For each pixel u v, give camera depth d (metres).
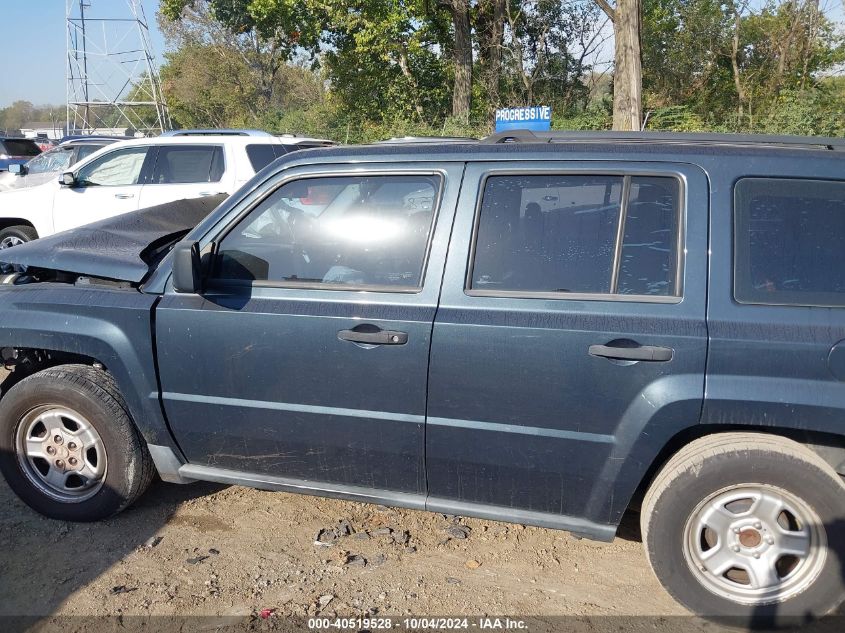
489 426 2.83
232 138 8.57
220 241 3.21
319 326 2.96
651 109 18.08
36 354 3.71
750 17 19.61
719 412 2.60
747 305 2.61
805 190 2.66
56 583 3.06
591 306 2.73
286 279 3.12
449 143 3.05
